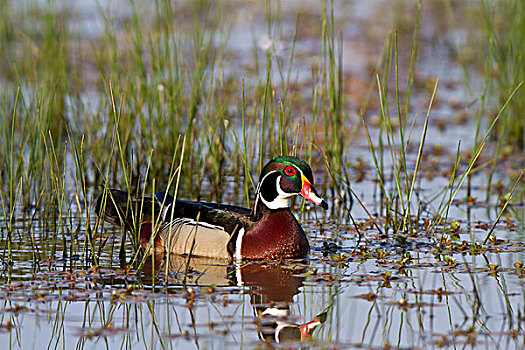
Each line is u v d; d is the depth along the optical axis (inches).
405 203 613.0
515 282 431.8
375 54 1187.3
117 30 1070.4
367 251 494.0
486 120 873.5
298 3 1475.1
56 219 566.6
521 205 601.3
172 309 396.2
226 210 502.6
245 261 480.4
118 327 376.2
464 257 479.8
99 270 449.7
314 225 561.3
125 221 490.0
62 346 357.7
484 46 997.8
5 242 508.7
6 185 650.8
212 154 655.8
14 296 410.6
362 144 798.5
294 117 833.5
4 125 685.9
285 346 351.9
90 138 725.3
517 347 350.6
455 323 377.7
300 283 435.5
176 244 497.4
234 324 377.1
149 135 698.8
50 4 921.5
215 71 943.7
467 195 625.0
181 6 1299.2
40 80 901.8
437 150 765.9
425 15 1391.5
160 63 706.2
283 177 476.1
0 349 354.6
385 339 360.5
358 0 1540.4
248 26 1277.1
